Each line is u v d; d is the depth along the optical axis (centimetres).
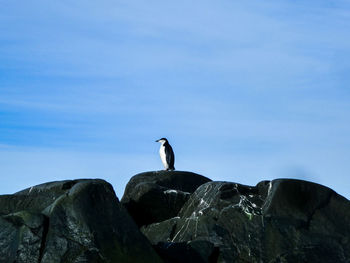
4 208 1678
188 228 1717
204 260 1570
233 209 1714
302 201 1736
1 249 1437
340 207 1745
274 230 1658
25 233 1434
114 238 1430
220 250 1620
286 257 1608
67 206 1455
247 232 1656
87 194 1470
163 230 1775
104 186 1506
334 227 1694
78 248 1405
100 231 1425
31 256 1409
